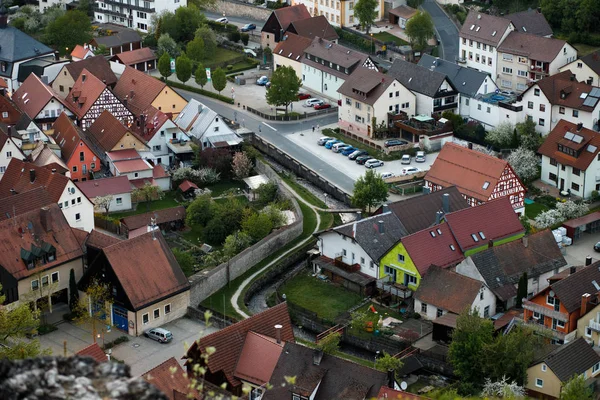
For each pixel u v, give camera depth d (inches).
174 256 5821.9
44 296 5728.3
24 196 6314.0
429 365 5191.9
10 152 7401.6
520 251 5979.3
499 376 4778.5
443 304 5610.2
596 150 7268.7
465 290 5605.3
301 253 6653.5
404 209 6437.0
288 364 4350.4
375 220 6309.1
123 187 7386.8
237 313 5821.9
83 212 6624.0
